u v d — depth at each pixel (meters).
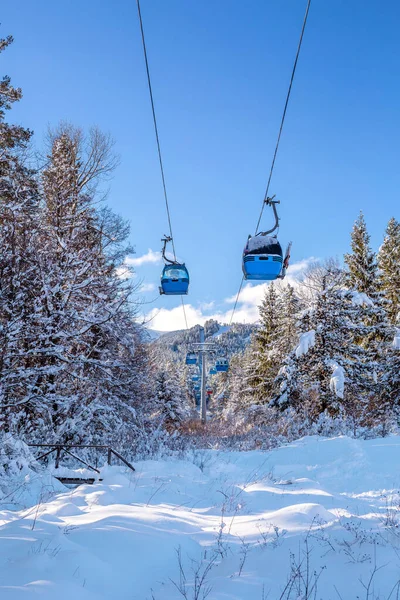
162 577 5.33
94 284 17.33
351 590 4.58
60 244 18.16
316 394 28.12
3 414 14.54
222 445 22.48
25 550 5.40
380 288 37.00
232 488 10.79
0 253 15.02
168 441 19.22
